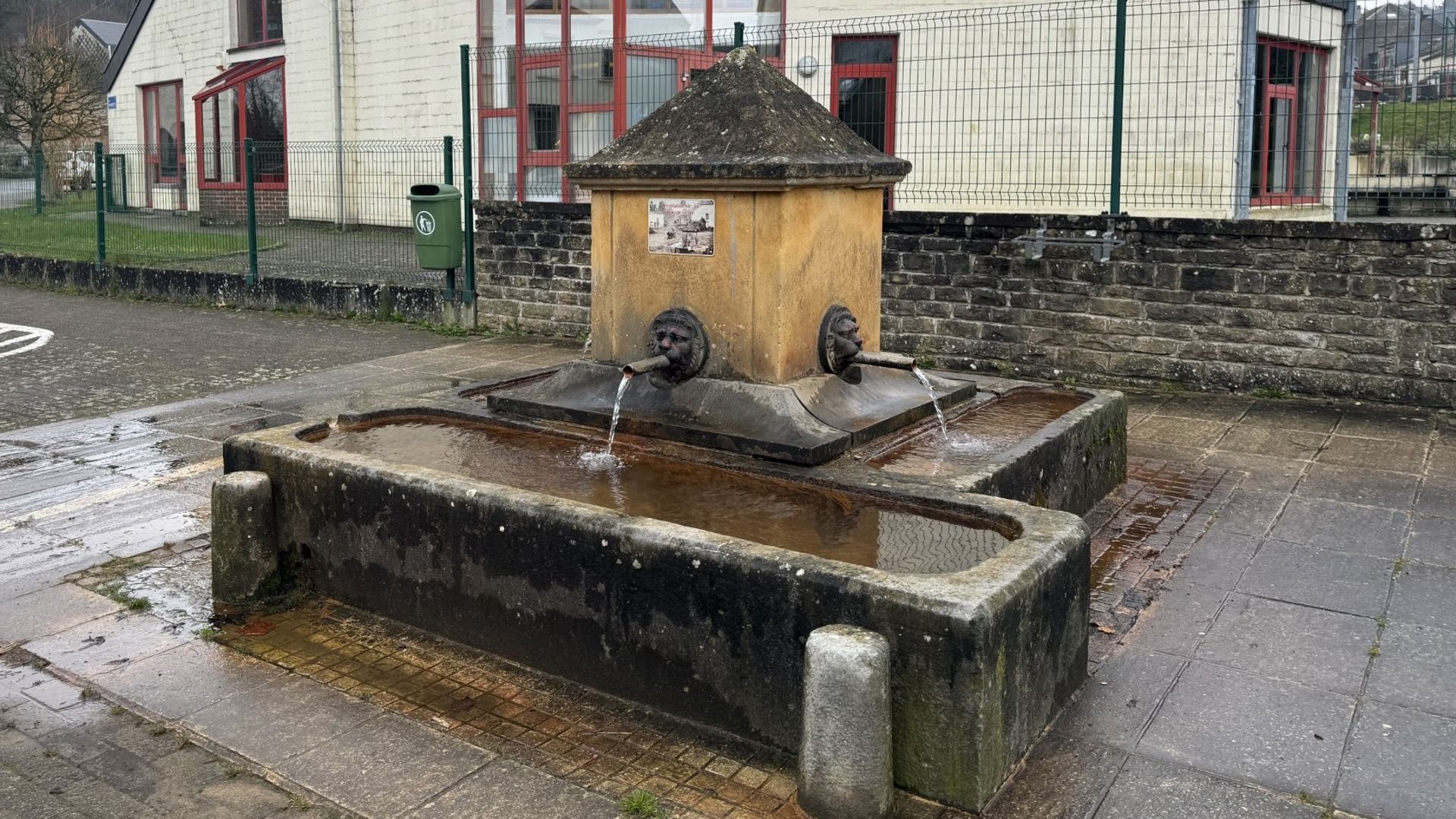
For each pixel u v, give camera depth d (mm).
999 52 11656
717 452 4684
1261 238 7844
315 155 13961
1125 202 11289
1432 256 7383
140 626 4406
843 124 5336
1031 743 3410
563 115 14836
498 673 3967
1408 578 4727
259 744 3523
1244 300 7977
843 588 3236
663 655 3645
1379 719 3568
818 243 5008
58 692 3877
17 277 16250
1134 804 3131
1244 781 3234
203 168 14664
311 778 3328
